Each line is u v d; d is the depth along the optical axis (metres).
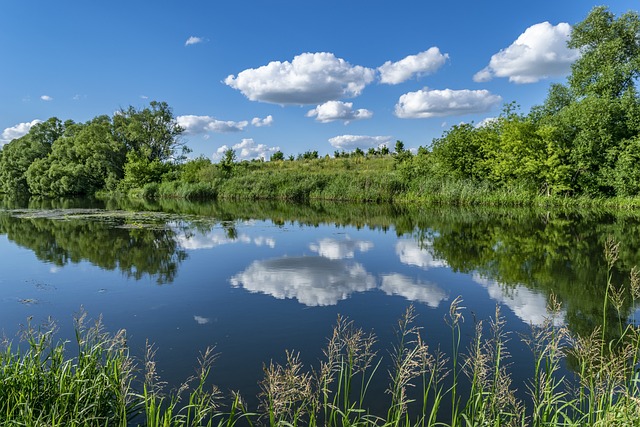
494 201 26.73
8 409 3.33
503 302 7.64
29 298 7.96
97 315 7.03
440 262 10.89
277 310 7.23
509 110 28.66
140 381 4.74
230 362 5.27
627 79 26.62
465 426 3.86
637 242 13.30
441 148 30.08
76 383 3.77
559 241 13.69
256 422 3.97
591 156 24.84
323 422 3.97
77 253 12.20
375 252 12.22
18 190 50.19
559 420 3.88
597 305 7.48
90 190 45.75
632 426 2.91
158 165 44.31
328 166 47.19
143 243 13.80
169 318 6.87
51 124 56.66
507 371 4.95
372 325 6.52
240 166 45.66
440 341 5.89
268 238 14.81
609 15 30.45
